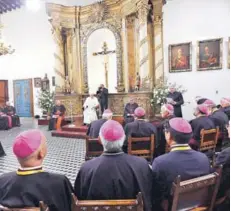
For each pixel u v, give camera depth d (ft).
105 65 35.40
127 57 33.01
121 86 33.68
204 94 29.50
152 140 11.51
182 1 29.99
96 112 29.68
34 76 44.65
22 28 44.93
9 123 33.71
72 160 17.43
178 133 6.43
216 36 28.58
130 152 11.38
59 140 24.99
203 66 29.37
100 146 11.00
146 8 29.60
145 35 29.89
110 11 33.94
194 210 5.68
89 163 6.31
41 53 43.27
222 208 6.93
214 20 28.58
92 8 34.65
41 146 5.43
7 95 48.88
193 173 6.20
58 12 35.40
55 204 5.26
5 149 21.66
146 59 30.12
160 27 31.07
